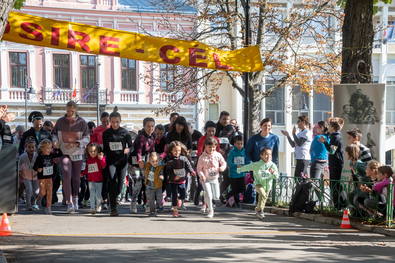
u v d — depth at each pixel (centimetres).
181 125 1024
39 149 967
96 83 2591
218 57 1071
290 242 649
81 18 2681
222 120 1174
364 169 853
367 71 976
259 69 1120
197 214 984
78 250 571
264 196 925
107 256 536
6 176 877
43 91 2698
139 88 2795
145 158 1010
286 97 3000
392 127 3045
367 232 754
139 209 1091
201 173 934
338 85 955
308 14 1838
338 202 886
